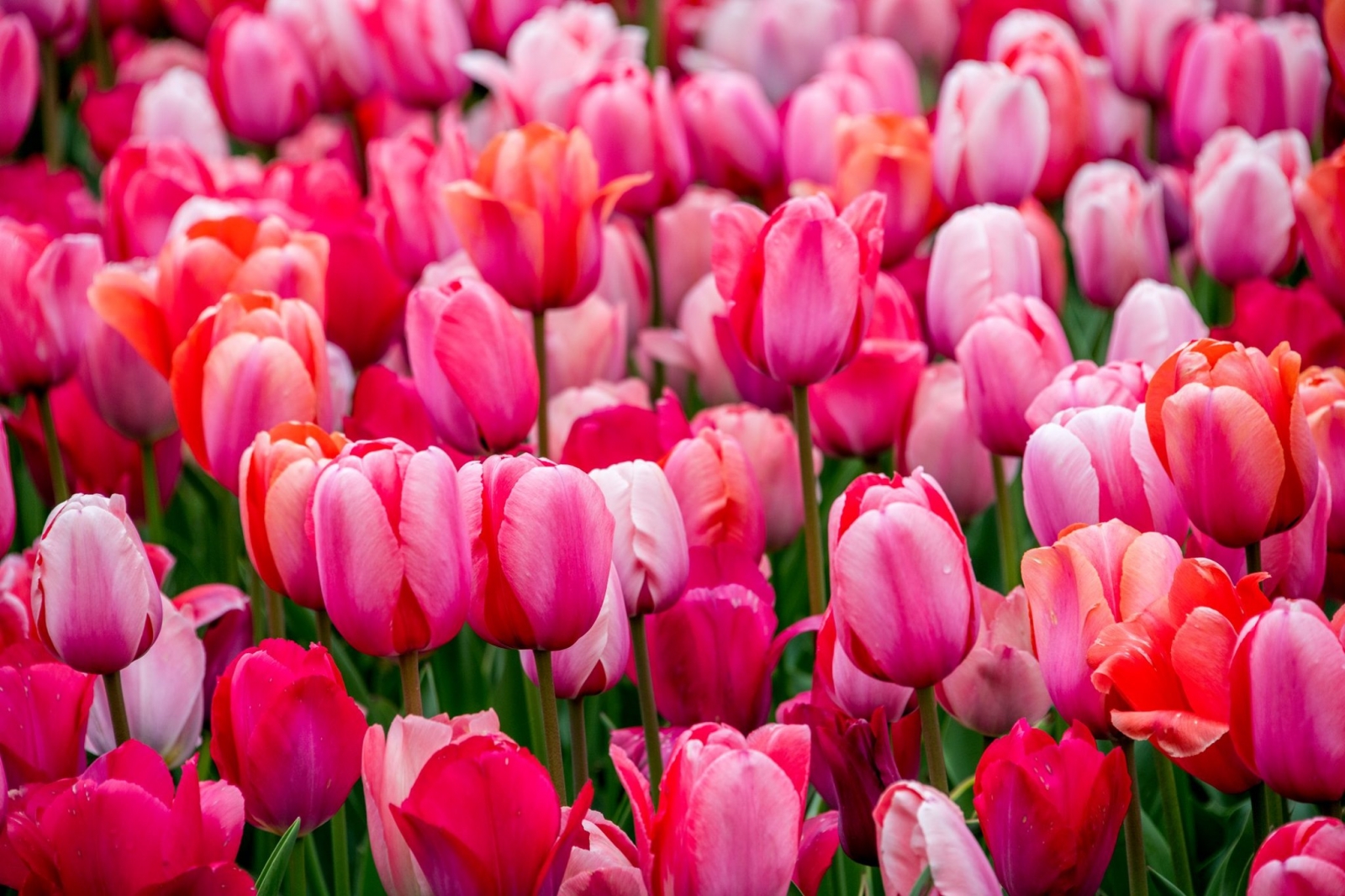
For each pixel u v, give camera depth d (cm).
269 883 132
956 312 161
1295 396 133
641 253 190
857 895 145
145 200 180
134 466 169
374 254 171
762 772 125
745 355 151
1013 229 161
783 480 158
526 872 127
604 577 135
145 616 138
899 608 132
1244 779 132
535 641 135
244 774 134
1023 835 128
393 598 133
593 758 156
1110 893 144
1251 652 126
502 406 150
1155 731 128
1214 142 183
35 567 137
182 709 146
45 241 167
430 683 156
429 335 152
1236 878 142
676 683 143
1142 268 180
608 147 184
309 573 138
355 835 155
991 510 172
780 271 147
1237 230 176
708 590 142
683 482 146
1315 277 166
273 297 152
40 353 163
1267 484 132
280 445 138
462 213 159
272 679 134
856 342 151
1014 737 129
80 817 128
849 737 133
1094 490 137
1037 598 132
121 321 156
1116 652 129
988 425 152
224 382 148
